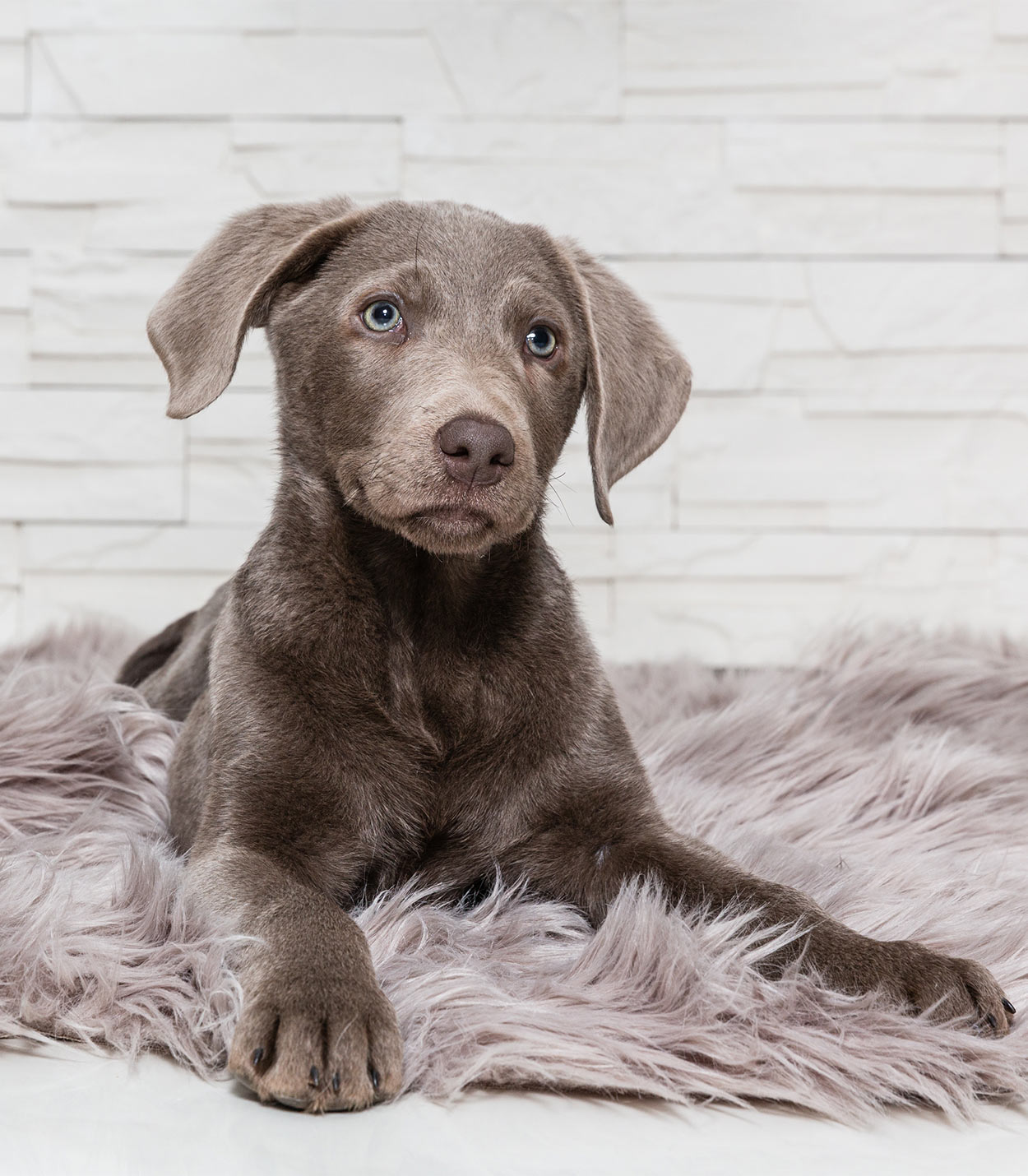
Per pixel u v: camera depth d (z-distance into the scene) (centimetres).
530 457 195
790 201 431
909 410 435
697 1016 169
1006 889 217
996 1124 157
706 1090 157
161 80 426
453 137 428
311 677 202
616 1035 164
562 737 209
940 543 437
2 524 431
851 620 385
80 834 226
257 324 225
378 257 213
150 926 185
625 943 181
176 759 243
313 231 217
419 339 205
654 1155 144
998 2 429
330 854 201
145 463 430
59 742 253
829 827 255
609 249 431
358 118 427
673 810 254
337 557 206
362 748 200
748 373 433
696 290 432
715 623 435
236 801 198
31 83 424
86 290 428
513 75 427
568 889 211
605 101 429
